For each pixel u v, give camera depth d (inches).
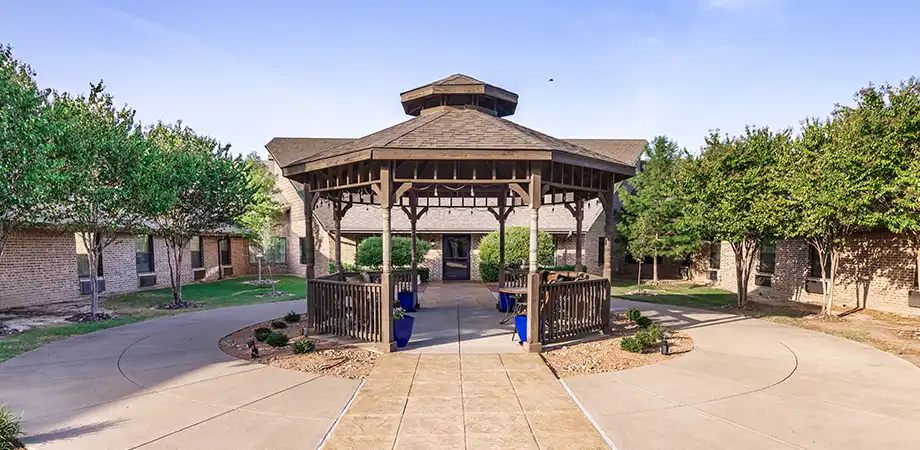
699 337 327.3
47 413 183.5
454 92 405.7
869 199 337.7
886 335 338.6
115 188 415.8
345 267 731.4
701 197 472.1
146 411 185.9
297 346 276.2
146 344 306.0
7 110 312.3
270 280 767.1
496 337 323.3
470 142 283.0
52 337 330.6
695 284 761.6
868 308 471.2
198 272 783.1
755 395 205.3
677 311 458.0
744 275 500.7
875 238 466.0
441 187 421.4
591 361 261.6
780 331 350.6
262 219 805.9
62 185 368.2
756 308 487.8
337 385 219.1
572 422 174.6
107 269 602.9
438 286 692.7
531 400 197.0
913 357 274.1
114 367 249.9
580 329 317.1
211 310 462.9
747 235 455.5
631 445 156.1
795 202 391.5
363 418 178.2
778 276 577.0
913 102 331.0
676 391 210.2
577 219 410.9
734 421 176.6
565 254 802.2
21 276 496.1
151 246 684.7
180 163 480.7
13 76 352.2
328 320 327.9
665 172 716.7
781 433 166.1
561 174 307.9
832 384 221.1
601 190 338.6
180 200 485.7
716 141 482.0
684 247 714.2
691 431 167.5
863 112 359.3
